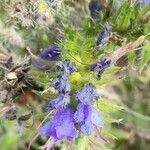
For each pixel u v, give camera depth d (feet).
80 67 0.27
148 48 0.32
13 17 0.35
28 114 0.33
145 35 0.30
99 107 0.28
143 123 0.41
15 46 0.37
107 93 0.40
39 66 0.32
